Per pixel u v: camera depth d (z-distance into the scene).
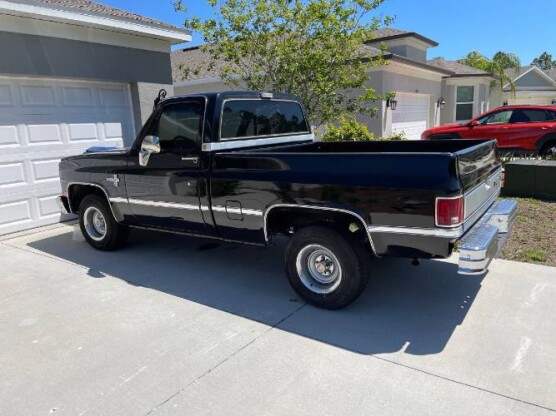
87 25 7.42
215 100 4.56
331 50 9.09
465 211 3.54
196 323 3.95
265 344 3.57
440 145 5.20
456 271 4.93
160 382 3.12
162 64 8.93
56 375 3.24
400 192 3.51
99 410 2.85
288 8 9.08
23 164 7.07
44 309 4.32
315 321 3.92
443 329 3.71
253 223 4.35
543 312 3.93
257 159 4.21
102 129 8.15
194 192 4.69
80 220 6.16
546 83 28.88
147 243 6.32
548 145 11.72
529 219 6.78
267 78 9.68
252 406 2.84
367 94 9.70
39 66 6.99
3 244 6.50
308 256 4.15
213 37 9.55
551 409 2.73
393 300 4.28
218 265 5.39
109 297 4.55
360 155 3.69
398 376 3.10
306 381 3.08
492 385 2.97
